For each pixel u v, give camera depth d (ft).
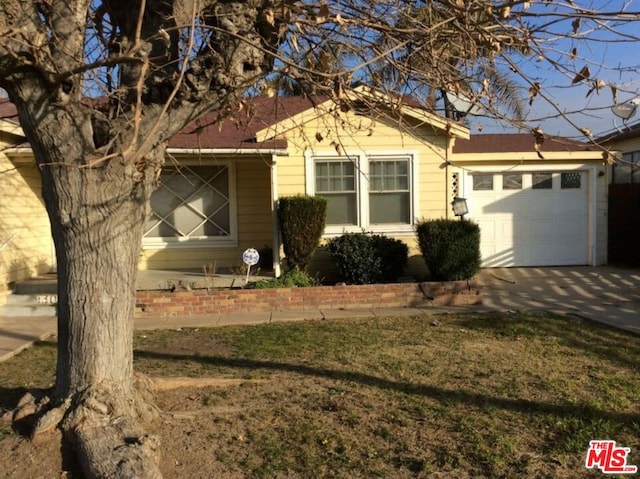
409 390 17.28
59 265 13.46
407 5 13.25
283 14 12.50
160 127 12.55
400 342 23.58
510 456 12.95
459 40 13.09
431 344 23.09
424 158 38.52
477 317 28.55
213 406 15.97
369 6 13.53
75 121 12.14
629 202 45.93
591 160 43.91
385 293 32.40
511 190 44.16
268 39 13.08
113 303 13.57
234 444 13.69
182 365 20.79
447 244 33.37
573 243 44.75
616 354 21.04
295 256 35.35
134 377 15.88
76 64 11.64
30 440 12.93
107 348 13.56
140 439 12.13
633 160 54.13
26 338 26.58
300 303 32.14
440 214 38.91
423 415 15.31
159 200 41.14
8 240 33.73
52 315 32.22
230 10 12.17
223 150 34.68
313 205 34.88
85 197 12.64
